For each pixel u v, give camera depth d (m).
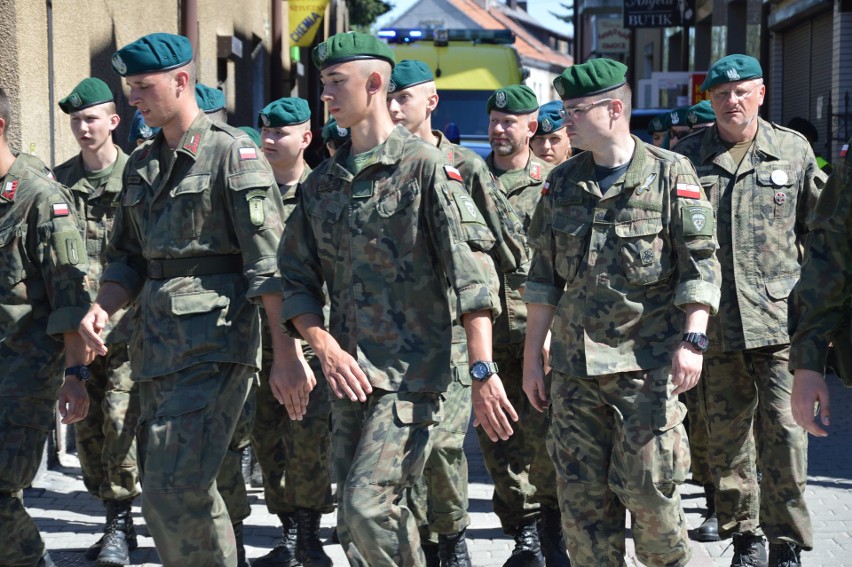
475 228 5.02
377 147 5.14
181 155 5.59
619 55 46.03
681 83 26.52
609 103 5.49
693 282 5.31
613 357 5.42
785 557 6.68
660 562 5.52
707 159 7.04
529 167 7.77
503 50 21.73
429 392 5.07
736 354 6.92
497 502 7.27
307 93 35.28
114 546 7.41
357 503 4.88
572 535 5.63
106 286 5.82
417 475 5.06
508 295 7.26
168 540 5.38
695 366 5.24
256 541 8.02
